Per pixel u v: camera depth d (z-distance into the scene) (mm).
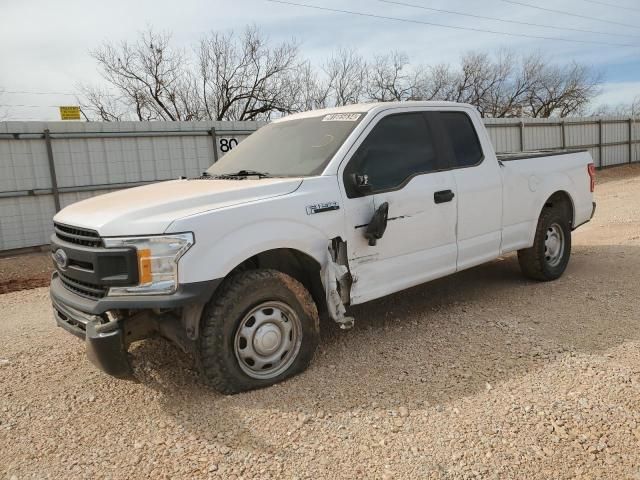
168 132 13742
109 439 3252
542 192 5988
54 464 3020
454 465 2830
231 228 3545
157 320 3668
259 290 3684
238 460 2953
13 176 11781
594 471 2742
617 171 27531
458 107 5320
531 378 3734
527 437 3041
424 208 4680
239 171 4707
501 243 5531
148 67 32125
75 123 12367
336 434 3156
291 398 3598
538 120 25172
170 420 3426
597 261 7156
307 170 4254
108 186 12969
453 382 3740
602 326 4699
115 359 3373
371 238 4223
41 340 5176
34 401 3805
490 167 5379
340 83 35781
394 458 2908
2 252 11766
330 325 5031
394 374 3912
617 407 3303
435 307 5465
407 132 4797
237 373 3637
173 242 3348
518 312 5172
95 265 3432
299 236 3846
